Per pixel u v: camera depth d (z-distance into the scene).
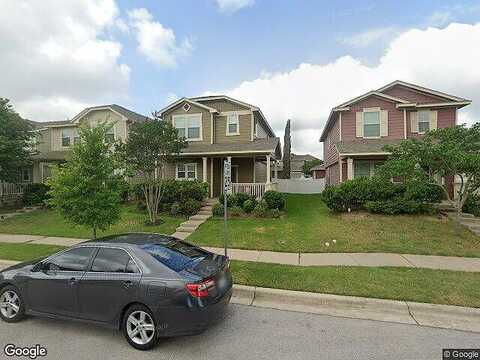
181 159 19.16
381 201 13.01
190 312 3.70
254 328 4.29
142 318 3.86
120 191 8.34
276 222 12.35
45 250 8.94
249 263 7.27
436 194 12.70
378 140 17.78
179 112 20.19
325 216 13.45
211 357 3.54
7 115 17.55
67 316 4.27
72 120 22.00
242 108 19.72
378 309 4.97
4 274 4.74
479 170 9.32
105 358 3.55
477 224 11.17
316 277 6.15
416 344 3.83
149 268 4.00
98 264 4.28
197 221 12.80
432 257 7.84
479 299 5.07
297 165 62.25
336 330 4.22
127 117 20.84
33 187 20.28
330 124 22.55
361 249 8.58
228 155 17.92
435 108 17.55
